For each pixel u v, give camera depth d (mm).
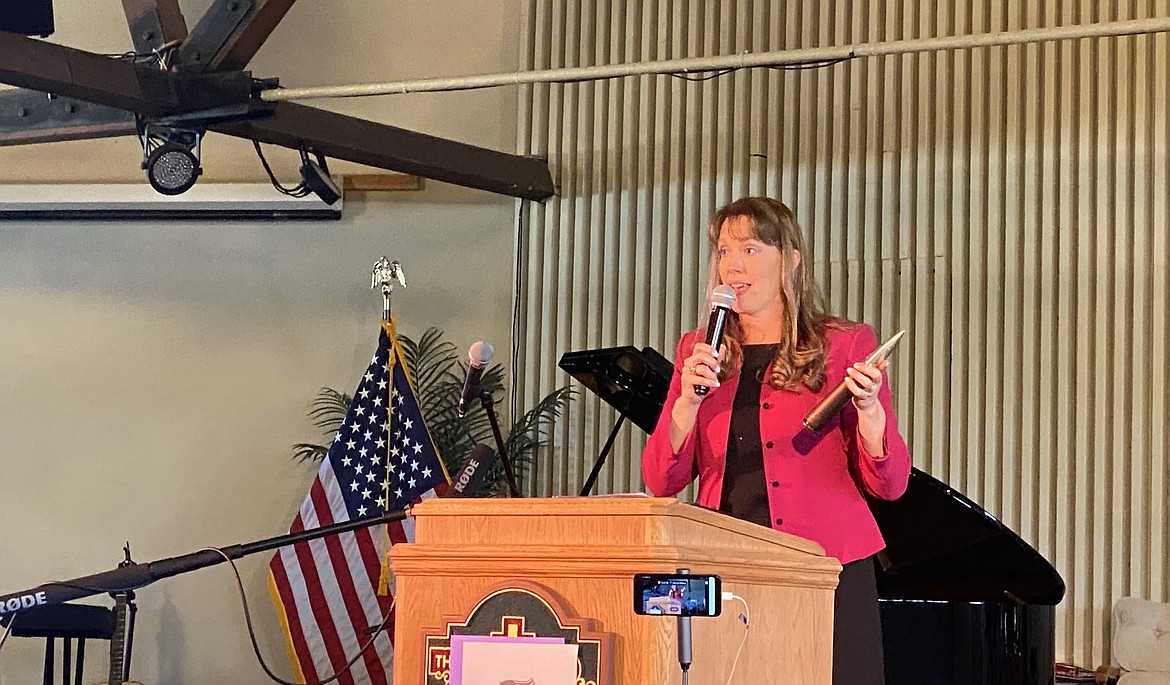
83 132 5652
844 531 2486
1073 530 5918
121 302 7164
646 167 6867
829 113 6547
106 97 5125
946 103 6309
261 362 7047
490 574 1791
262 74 7180
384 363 6352
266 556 6840
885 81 6453
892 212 6367
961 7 6348
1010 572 4359
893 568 4465
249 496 6949
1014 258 6125
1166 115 5953
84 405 7125
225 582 6859
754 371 2586
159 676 6805
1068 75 6113
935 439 6172
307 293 7070
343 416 6895
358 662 6191
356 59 7172
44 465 7102
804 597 2027
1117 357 5922
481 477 3471
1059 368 6023
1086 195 6035
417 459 6230
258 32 5402
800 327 2584
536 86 7043
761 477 2512
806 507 2473
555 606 1710
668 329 6754
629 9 6969
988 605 4176
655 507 1707
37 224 7242
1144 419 5867
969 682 4145
